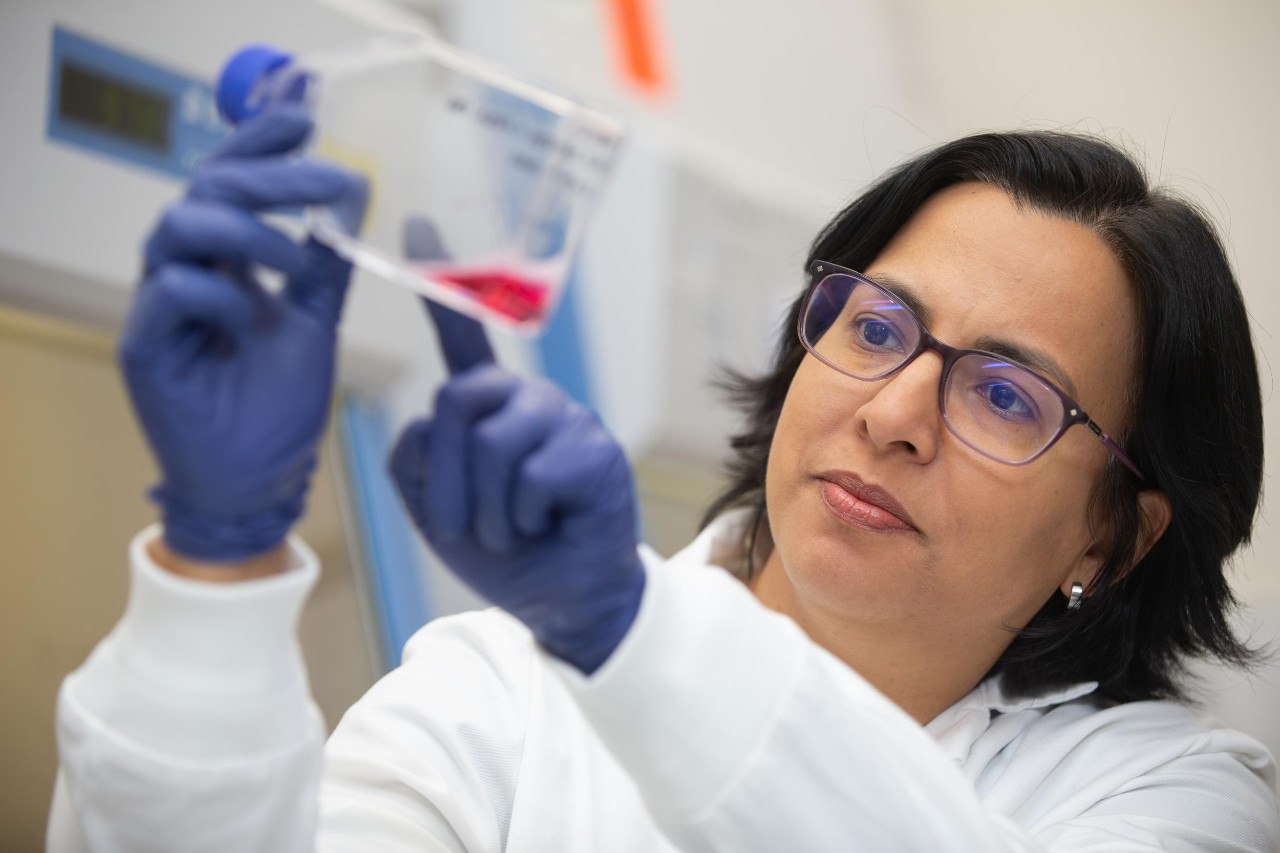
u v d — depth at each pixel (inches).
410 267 34.9
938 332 56.6
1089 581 63.3
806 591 56.5
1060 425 55.6
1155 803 57.7
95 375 84.0
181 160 84.0
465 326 35.2
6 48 76.5
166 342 31.6
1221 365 62.0
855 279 58.1
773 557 62.6
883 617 56.7
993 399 55.6
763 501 68.4
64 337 82.5
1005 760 62.4
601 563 35.3
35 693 82.5
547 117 36.2
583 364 106.3
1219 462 63.9
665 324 109.2
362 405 94.2
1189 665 76.4
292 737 36.7
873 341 57.1
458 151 35.6
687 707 37.1
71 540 83.6
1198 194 129.0
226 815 35.6
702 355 111.8
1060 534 58.5
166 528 34.7
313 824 38.7
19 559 81.8
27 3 76.9
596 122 36.4
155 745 34.8
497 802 56.9
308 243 35.0
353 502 93.5
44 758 82.6
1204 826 57.1
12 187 77.8
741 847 37.7
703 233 111.0
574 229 36.0
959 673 61.4
